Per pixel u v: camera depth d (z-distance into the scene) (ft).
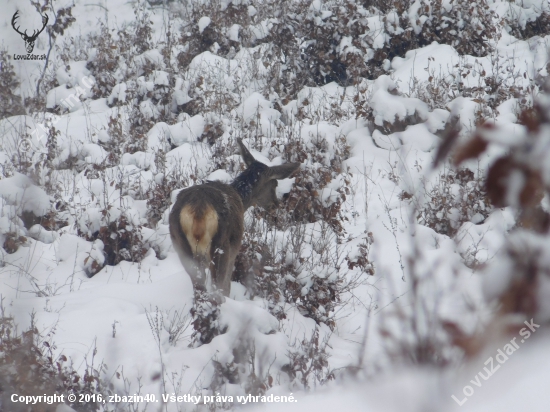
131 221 104.88
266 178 100.73
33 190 114.11
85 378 63.52
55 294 90.84
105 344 74.90
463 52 177.58
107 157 139.64
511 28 193.77
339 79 183.83
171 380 67.56
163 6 248.73
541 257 20.92
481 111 135.44
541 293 20.93
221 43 197.26
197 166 132.05
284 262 91.40
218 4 213.05
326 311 87.71
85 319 79.82
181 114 159.02
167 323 81.30
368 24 182.70
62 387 62.13
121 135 150.61
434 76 164.76
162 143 148.36
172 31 230.07
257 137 141.38
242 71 183.01
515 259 21.25
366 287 97.14
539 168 19.93
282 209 114.01
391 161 135.54
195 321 73.56
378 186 128.67
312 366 70.03
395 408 34.50
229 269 86.74
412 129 139.54
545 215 21.54
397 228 111.55
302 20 184.03
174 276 93.09
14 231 104.88
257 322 73.77
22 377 58.70
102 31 214.90
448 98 151.74
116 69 187.73
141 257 104.22
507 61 163.63
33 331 66.90
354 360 71.92
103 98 182.70
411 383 32.45
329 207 114.73
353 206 123.54
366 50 177.68
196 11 212.02
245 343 68.80
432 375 31.86
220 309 74.23
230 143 138.21
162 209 116.67
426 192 119.03
